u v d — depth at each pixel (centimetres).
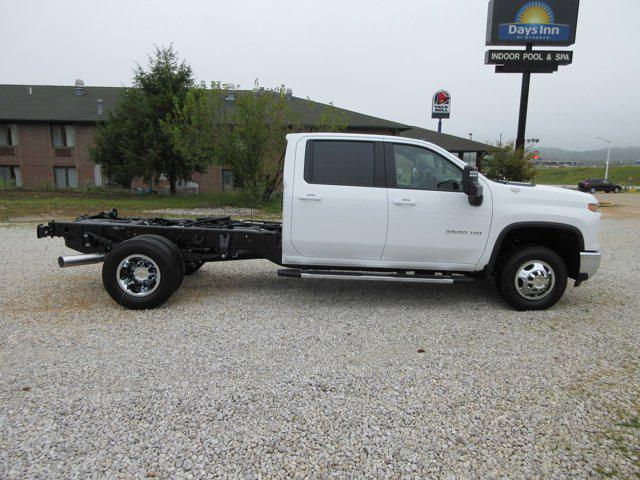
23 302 583
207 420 327
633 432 319
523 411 344
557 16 2147
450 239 560
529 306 574
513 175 2105
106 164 2541
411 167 562
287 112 1917
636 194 4806
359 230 557
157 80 2394
